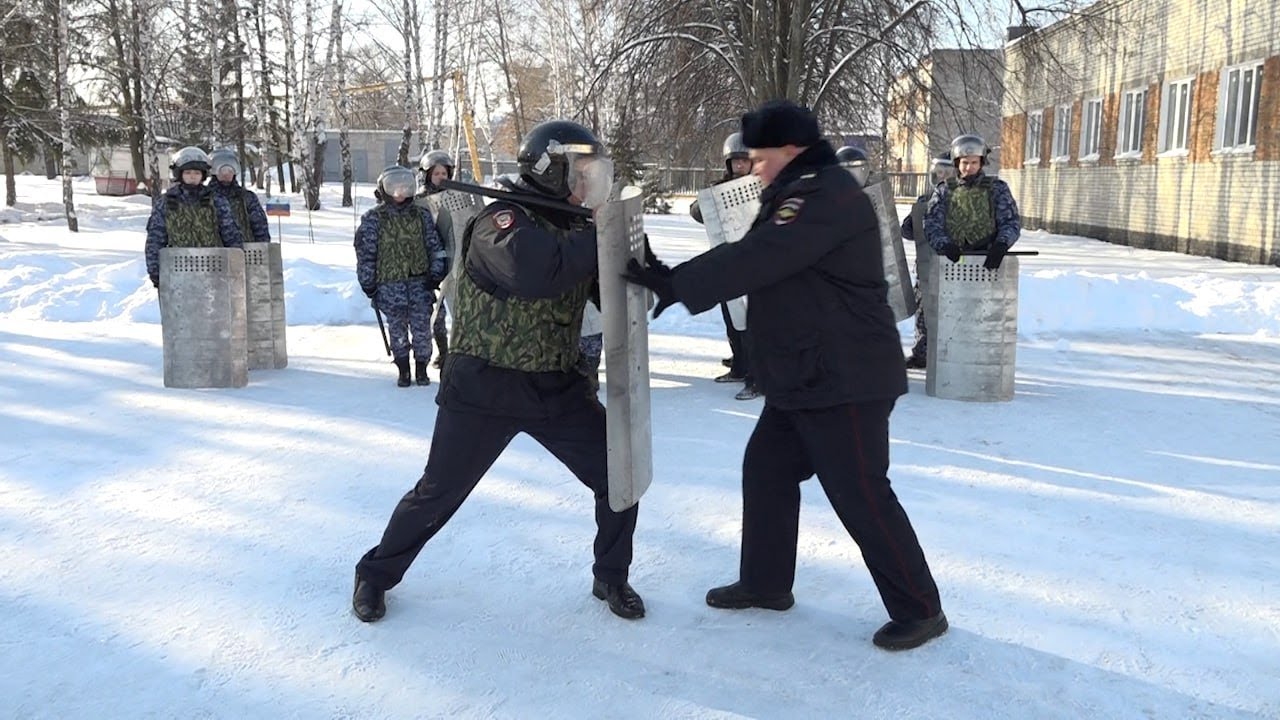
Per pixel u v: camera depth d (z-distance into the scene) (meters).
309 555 4.19
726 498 4.99
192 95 34.19
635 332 3.30
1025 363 8.75
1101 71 24.17
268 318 8.33
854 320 3.20
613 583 3.61
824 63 19.23
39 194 36.97
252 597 3.75
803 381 3.22
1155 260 18.16
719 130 20.86
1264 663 3.26
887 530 3.28
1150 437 6.20
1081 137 25.47
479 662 3.26
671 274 3.16
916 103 19.16
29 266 12.73
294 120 29.20
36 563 4.07
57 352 8.94
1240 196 17.78
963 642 3.40
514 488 5.12
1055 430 6.36
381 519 4.65
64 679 3.12
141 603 3.69
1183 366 8.61
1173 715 2.94
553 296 3.21
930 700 3.03
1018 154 30.61
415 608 3.67
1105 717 2.93
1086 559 4.17
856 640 3.43
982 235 7.12
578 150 3.24
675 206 35.16
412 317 7.62
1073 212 26.08
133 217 27.42
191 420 6.54
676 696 3.05
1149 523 4.63
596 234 3.16
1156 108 21.30
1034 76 20.48
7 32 26.80
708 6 18.95
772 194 3.22
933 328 7.30
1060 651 3.34
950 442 6.06
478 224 3.27
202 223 7.73
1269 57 17.00
